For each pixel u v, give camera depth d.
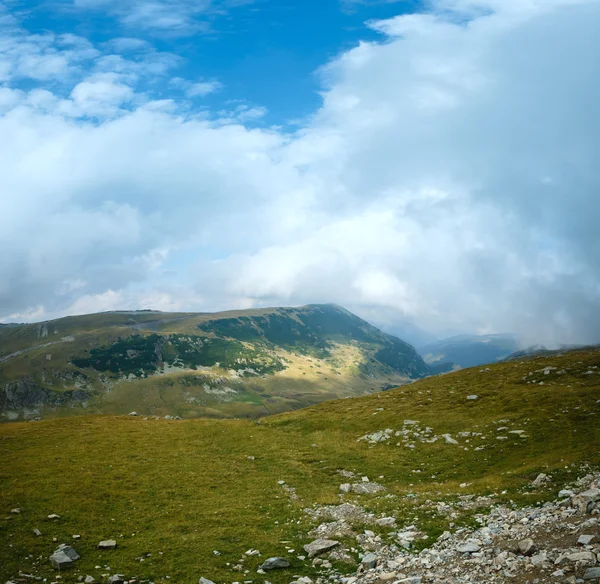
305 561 23.22
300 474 43.12
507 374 79.50
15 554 25.22
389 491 36.31
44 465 43.38
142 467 43.81
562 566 15.89
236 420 76.56
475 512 26.89
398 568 20.20
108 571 23.20
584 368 72.00
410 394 78.75
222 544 26.19
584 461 33.28
